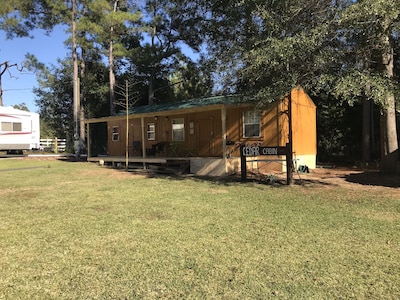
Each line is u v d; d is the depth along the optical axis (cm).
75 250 441
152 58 2414
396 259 400
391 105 804
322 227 536
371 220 578
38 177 1229
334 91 737
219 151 1512
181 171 1345
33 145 2409
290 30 839
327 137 1803
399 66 1383
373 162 1595
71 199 791
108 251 436
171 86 3019
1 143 2228
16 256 420
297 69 816
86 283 344
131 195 839
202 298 311
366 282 340
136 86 2838
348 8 700
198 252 428
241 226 546
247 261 397
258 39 858
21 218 610
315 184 993
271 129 1342
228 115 1473
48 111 3422
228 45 1105
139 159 1566
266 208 678
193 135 1605
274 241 468
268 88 849
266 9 857
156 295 318
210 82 1534
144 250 438
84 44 2152
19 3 2088
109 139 2091
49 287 336
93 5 1942
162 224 561
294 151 1330
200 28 1648
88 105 2839
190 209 674
